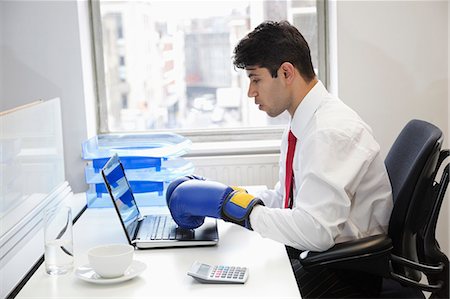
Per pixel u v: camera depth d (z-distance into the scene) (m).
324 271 1.91
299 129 1.93
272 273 1.65
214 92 3.23
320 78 3.15
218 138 3.22
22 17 2.91
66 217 1.74
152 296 1.53
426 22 2.89
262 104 1.92
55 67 2.94
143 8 3.16
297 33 1.91
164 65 3.21
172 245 1.86
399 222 1.81
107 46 3.17
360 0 2.88
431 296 1.93
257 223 1.78
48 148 2.21
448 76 2.93
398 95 2.94
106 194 2.39
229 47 3.20
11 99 2.96
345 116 1.84
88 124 3.01
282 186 2.23
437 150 1.75
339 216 1.74
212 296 1.52
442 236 2.99
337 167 1.75
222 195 1.86
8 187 1.79
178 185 2.01
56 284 1.63
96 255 1.63
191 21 3.18
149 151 2.51
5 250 1.75
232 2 3.16
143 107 3.23
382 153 2.98
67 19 2.91
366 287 1.83
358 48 2.91
